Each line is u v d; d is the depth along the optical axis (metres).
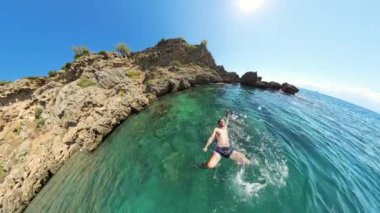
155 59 29.66
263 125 12.61
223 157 8.09
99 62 25.91
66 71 26.73
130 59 31.72
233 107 16.50
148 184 7.61
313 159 9.20
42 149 13.64
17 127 18.00
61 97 18.00
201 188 6.80
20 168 12.52
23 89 25.27
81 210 7.52
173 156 9.22
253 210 5.79
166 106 17.33
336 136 14.12
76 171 11.01
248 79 30.98
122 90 19.06
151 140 11.33
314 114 20.25
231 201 6.12
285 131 12.16
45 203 9.50
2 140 17.25
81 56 30.53
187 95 20.70
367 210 6.49
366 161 10.80
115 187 8.03
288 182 7.03
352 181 8.12
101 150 12.40
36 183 11.44
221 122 8.08
